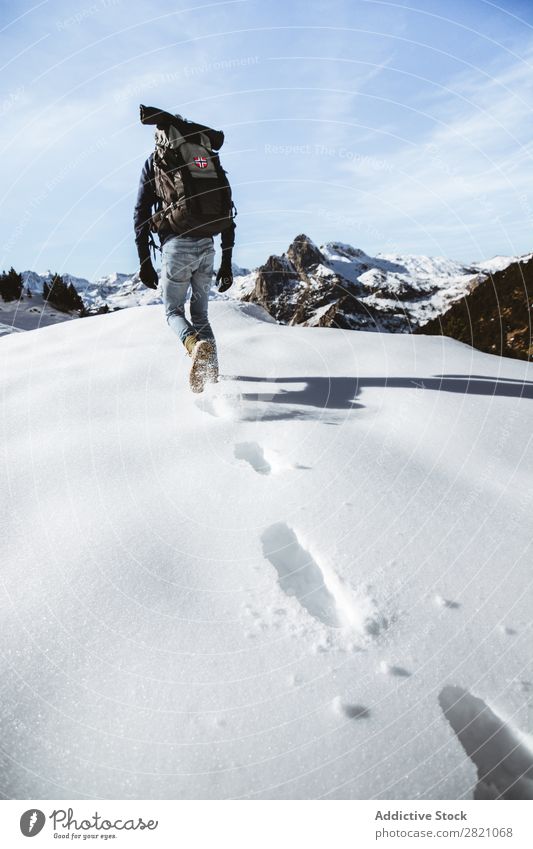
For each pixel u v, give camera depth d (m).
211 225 2.80
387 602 1.50
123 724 1.17
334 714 1.19
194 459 2.26
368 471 2.17
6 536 1.81
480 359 4.03
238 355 3.75
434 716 1.19
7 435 2.59
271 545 1.78
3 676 1.27
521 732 1.19
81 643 1.36
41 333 4.57
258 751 1.12
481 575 1.61
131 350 3.78
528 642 1.38
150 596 1.51
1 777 1.10
